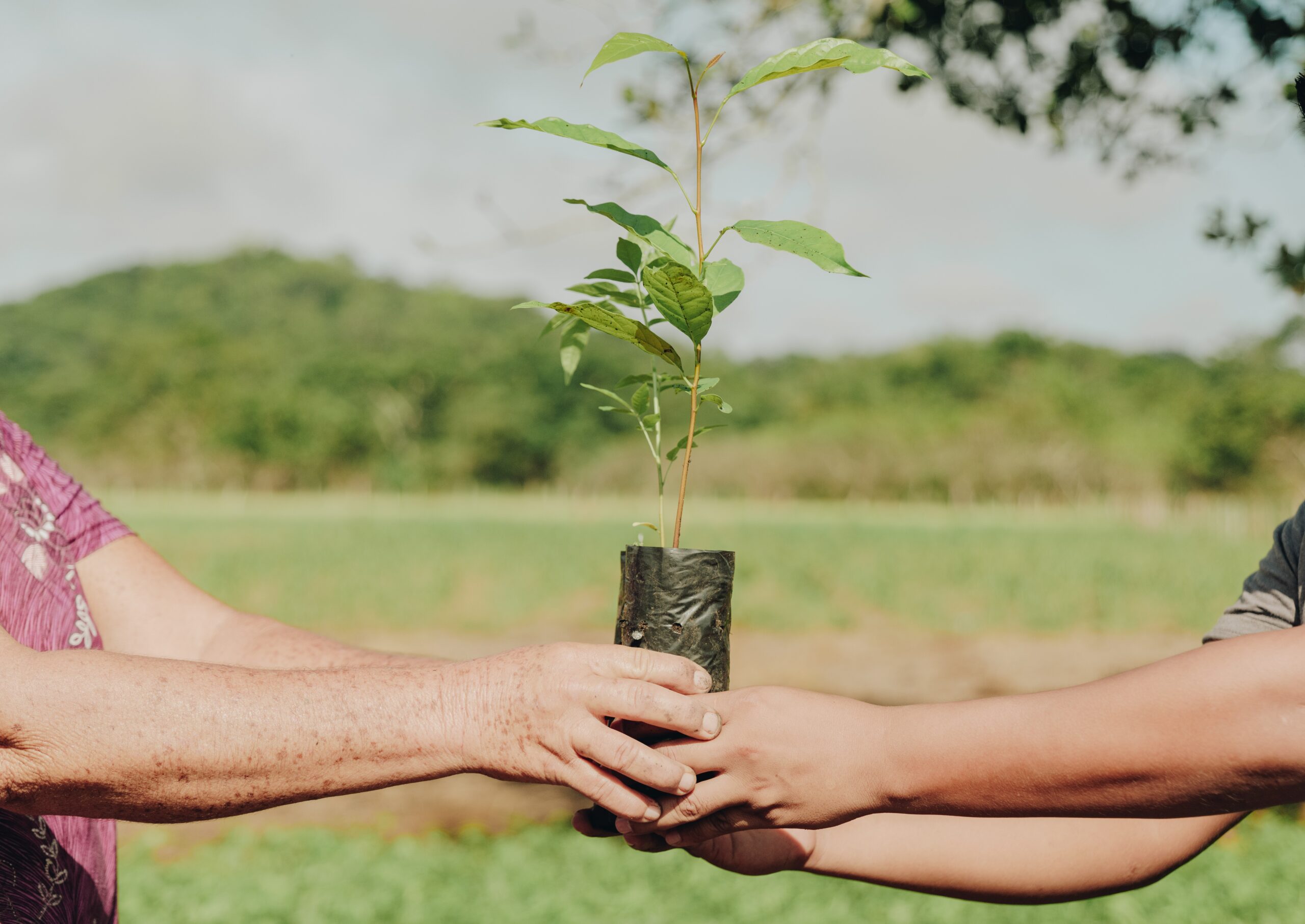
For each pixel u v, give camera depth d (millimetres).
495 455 76750
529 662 1052
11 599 1110
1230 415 57594
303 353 85625
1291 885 5250
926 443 66625
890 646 14812
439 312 90688
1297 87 1177
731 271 1273
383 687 1016
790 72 1135
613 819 1224
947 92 4199
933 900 5145
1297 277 3355
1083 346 78750
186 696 948
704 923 4941
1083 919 4871
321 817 7188
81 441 77188
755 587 20703
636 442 75875
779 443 69000
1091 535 35906
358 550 28094
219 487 75562
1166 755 895
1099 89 4152
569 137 1157
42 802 953
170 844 6598
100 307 101562
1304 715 854
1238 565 24516
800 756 1038
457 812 7301
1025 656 14031
